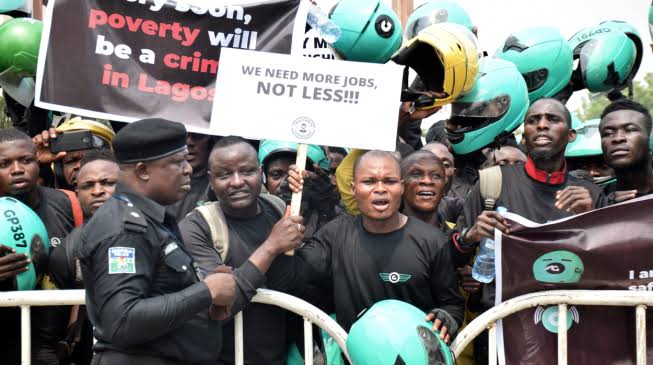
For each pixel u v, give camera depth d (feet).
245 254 14.42
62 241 15.14
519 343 14.07
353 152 17.04
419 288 14.40
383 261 14.42
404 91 17.79
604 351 13.87
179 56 17.26
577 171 19.25
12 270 13.73
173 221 12.77
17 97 19.76
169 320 11.76
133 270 11.69
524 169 16.10
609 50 22.70
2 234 13.94
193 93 17.22
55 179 19.76
